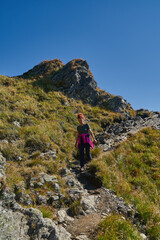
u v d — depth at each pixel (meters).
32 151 6.69
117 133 11.84
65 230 3.28
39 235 2.95
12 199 3.84
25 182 4.74
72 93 16.69
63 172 5.93
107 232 3.22
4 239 2.68
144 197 5.39
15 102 10.22
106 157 7.50
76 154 7.99
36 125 8.66
